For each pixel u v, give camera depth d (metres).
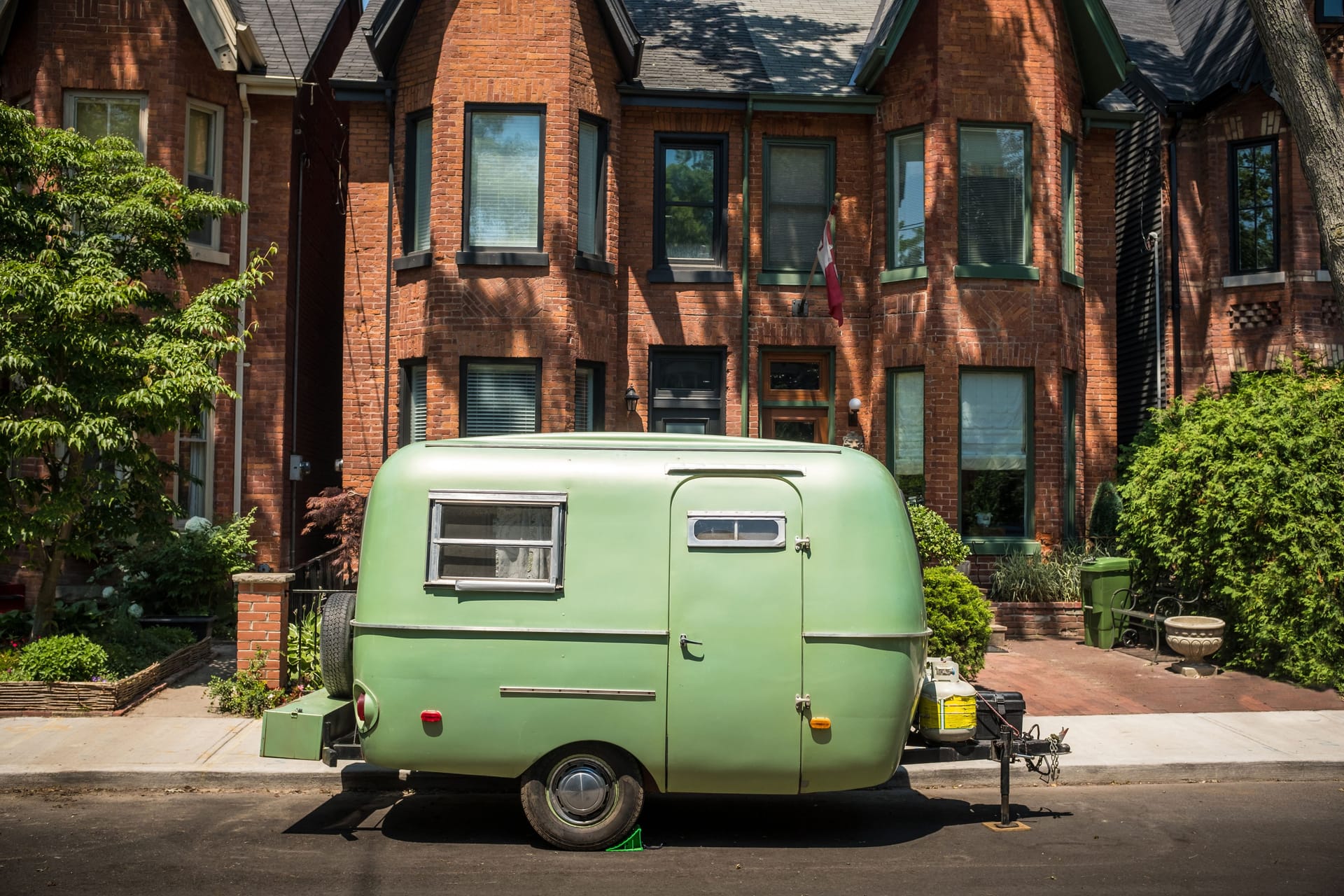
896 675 6.36
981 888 5.71
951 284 14.12
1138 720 9.20
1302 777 8.06
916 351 14.31
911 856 6.29
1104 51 14.80
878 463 6.70
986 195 14.47
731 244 15.07
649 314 14.88
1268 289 15.73
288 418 14.74
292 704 6.93
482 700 6.33
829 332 15.08
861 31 16.78
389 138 14.61
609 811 6.39
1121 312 18.34
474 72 13.80
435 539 6.43
